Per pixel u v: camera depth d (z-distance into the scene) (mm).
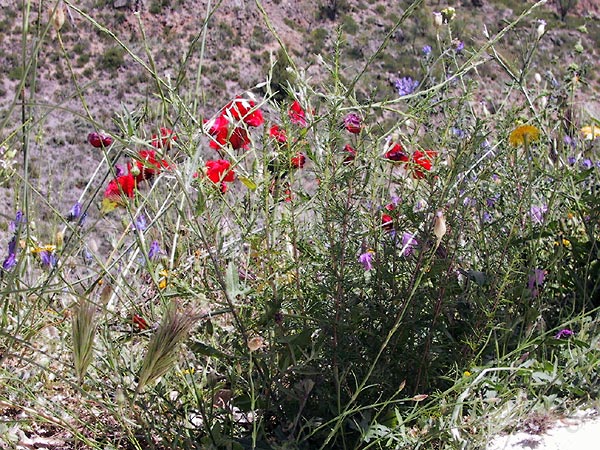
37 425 982
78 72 9148
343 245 912
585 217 1316
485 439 864
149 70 933
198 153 927
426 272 946
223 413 908
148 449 930
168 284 1052
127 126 964
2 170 1106
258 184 958
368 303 967
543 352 1029
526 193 1105
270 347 911
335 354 895
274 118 978
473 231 1127
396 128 1007
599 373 1017
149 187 1162
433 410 915
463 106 1122
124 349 1012
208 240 958
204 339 1019
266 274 938
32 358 1045
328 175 917
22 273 1165
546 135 1300
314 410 927
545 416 934
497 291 1022
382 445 894
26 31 873
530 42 1379
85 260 1263
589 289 1211
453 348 1003
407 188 1064
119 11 10055
